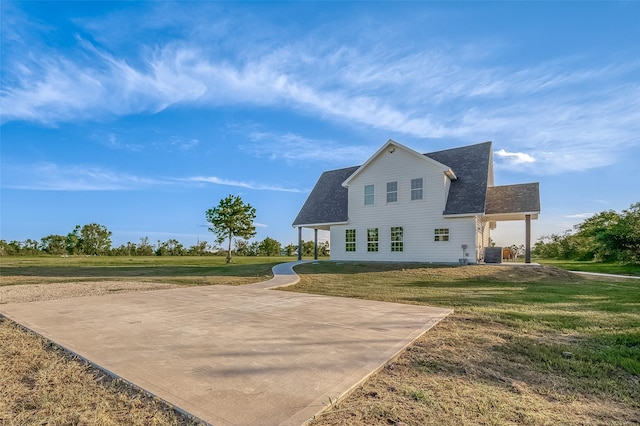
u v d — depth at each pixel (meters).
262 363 3.72
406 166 18.92
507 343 4.80
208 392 2.95
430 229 17.98
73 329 5.30
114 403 2.82
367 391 3.10
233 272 18.03
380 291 10.52
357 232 20.47
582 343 4.86
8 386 3.22
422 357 4.14
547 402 2.97
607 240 22.02
